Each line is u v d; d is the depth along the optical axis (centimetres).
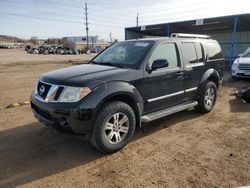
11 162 360
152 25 2002
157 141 434
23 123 523
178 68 491
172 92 484
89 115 343
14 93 873
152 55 441
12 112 606
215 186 298
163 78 455
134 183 307
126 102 409
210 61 589
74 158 372
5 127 499
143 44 465
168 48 482
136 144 421
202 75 561
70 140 434
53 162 360
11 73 1528
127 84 391
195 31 2353
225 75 1316
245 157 373
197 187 297
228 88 926
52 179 318
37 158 372
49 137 448
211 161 361
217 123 527
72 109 337
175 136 456
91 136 361
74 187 301
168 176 322
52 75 396
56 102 351
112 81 374
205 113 593
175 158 371
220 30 2272
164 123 527
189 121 540
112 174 329
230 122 533
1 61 2659
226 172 330
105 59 487
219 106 664
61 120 347
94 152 391
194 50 548
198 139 442
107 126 371
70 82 355
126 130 396
